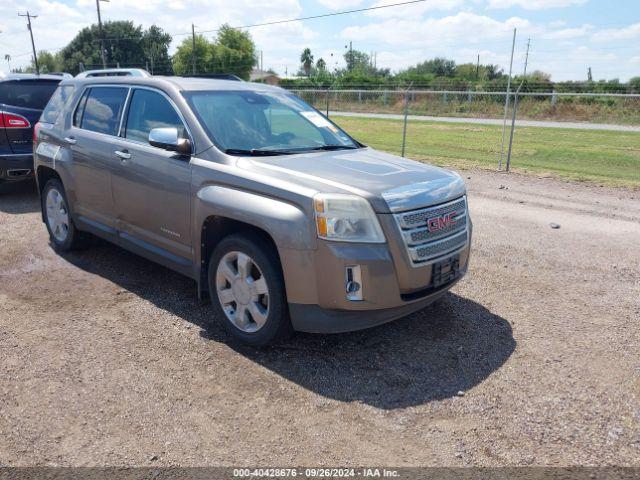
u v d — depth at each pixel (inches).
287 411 129.3
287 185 146.6
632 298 201.5
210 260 165.3
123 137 199.3
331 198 139.0
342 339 165.5
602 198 380.8
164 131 168.9
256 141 178.5
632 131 953.5
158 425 123.4
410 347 161.5
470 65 2682.1
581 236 281.7
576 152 645.9
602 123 1167.6
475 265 234.7
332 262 138.7
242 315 157.9
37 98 344.8
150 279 211.3
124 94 205.0
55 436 119.1
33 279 209.2
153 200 183.2
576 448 118.0
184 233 173.9
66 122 229.3
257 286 152.8
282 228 142.7
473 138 815.7
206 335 166.6
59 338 162.9
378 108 1531.7
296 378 143.4
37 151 243.1
